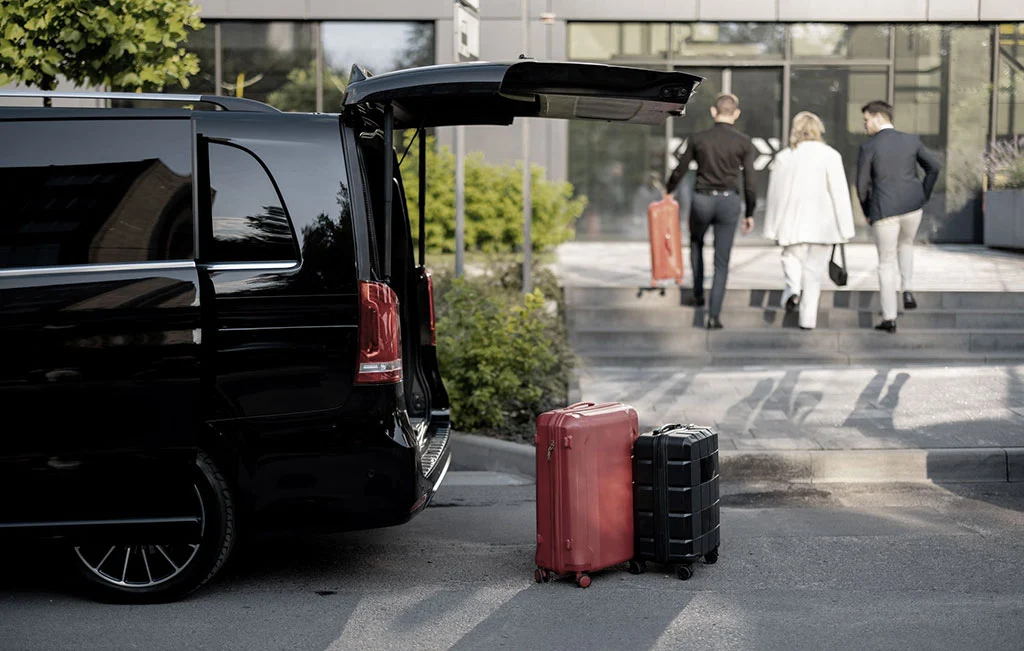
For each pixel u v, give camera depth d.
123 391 4.71
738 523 6.16
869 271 12.41
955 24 16.17
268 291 4.76
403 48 16.16
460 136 9.27
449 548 5.75
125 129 4.82
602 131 16.73
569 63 5.00
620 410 5.24
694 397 8.89
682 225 16.73
